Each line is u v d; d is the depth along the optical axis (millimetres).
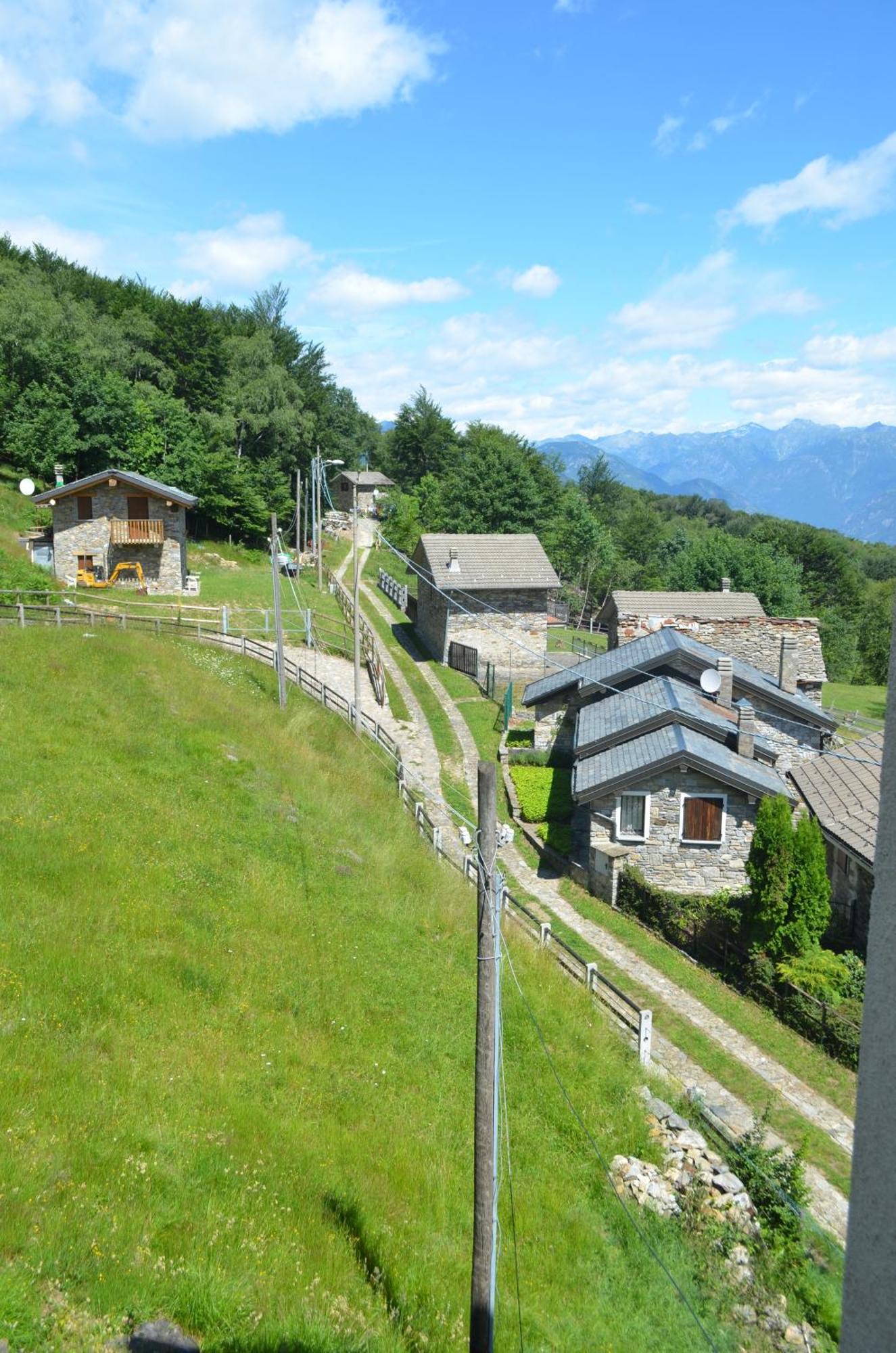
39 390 63688
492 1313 9711
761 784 27859
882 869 4449
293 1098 13453
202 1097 12500
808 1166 16422
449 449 112750
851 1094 18984
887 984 4398
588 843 30406
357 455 115938
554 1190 13414
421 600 56031
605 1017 19734
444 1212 12227
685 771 28031
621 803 28484
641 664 35125
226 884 19375
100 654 31000
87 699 26938
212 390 79188
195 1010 14656
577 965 22781
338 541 88438
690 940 24953
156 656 32750
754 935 23516
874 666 86500
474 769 36562
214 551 68625
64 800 20125
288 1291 9641
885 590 107750
